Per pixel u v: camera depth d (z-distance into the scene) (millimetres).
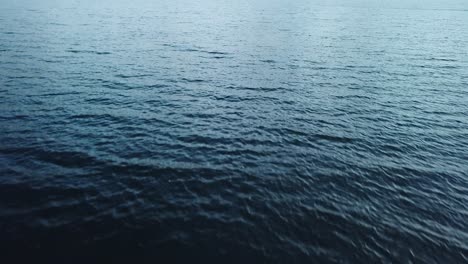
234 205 11062
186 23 61875
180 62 31781
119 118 18266
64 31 44000
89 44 36906
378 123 19109
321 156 14992
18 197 10914
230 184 12352
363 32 56281
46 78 24156
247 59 34406
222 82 26078
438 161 14938
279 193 11906
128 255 8664
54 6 77938
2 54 29672
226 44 42406
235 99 22453
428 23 71062
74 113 18500
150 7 94438
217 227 9906
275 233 9781
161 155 14414
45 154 13891
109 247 8914
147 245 9047
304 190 12188
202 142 15938
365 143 16500
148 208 10703
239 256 8797
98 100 20719
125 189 11719
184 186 12086
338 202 11539
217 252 8898
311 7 117688
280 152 15250
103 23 54844
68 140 15297
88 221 9930
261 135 17047
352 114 20391
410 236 9992
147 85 24328
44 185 11680
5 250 8602
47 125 16750
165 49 37375
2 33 39000
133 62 30516
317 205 11281
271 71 29844
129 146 15094
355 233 9977
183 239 9336
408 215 11016
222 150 15203
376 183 12914
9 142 14695
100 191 11516
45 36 39344
